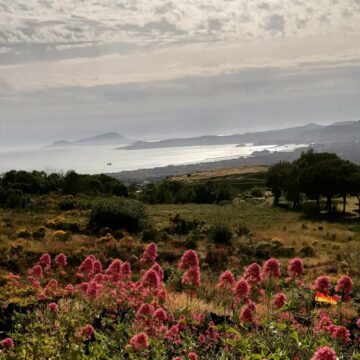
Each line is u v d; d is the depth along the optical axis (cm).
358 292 1576
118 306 979
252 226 5534
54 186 7644
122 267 1092
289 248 3697
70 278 1672
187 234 4266
